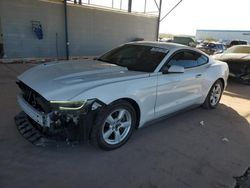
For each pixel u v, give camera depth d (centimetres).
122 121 348
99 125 312
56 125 293
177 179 294
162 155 343
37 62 1098
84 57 1331
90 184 274
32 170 289
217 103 563
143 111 363
